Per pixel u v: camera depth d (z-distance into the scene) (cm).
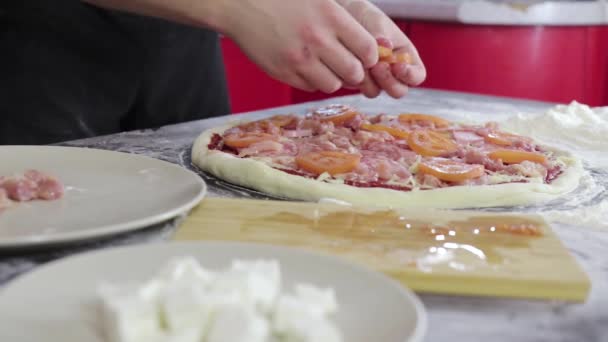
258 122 163
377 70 153
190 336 55
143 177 113
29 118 183
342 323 64
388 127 157
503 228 96
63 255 87
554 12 291
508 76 296
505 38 292
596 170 147
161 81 203
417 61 164
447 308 77
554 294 79
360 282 71
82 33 187
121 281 70
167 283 61
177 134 165
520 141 151
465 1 288
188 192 103
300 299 63
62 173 116
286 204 104
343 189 119
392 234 93
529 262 85
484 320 75
